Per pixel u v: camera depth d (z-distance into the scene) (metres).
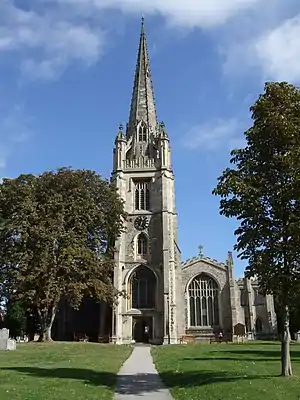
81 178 66.38
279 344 58.31
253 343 62.25
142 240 82.12
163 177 84.25
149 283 79.38
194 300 83.31
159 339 74.81
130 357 40.88
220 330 80.62
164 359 37.09
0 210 60.91
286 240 21.56
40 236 56.75
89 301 83.31
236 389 18.75
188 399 18.02
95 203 66.88
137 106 94.62
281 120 22.38
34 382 21.19
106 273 67.50
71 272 59.19
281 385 19.44
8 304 63.88
